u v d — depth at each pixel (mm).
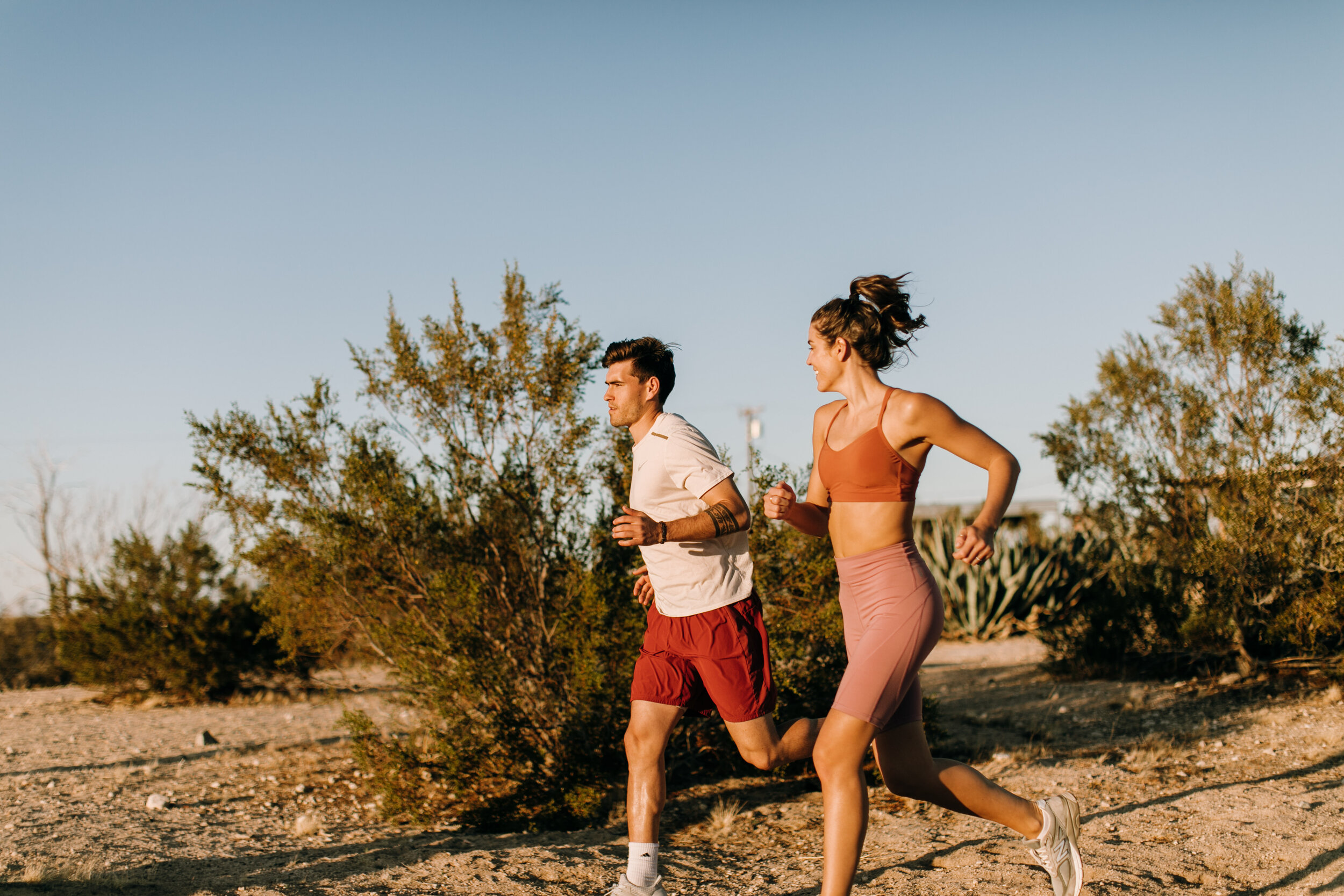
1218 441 8305
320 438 6109
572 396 5801
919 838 4328
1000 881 3568
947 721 7957
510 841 4691
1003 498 2658
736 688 3117
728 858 4309
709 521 3057
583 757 5305
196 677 11719
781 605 5781
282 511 5984
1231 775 5406
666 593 3201
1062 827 3059
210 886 3818
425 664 5520
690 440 3217
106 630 12023
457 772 5238
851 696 2740
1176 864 3768
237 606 11969
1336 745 5895
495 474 5855
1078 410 9273
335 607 6055
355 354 5965
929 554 18469
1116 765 5828
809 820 4938
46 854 4348
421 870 4043
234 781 6508
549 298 6004
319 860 4316
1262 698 7641
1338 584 7375
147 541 12547
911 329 2959
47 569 22359
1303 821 4219
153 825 5121
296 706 11094
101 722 10391
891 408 2818
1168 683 8789
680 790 5699
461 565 5680
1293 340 7926
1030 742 6879
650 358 3377
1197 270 8492
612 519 5855
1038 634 10719
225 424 5980
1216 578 8211
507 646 5684
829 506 3209
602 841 4688
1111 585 9859
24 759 7750
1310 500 7734
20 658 16844
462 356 5848
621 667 5469
